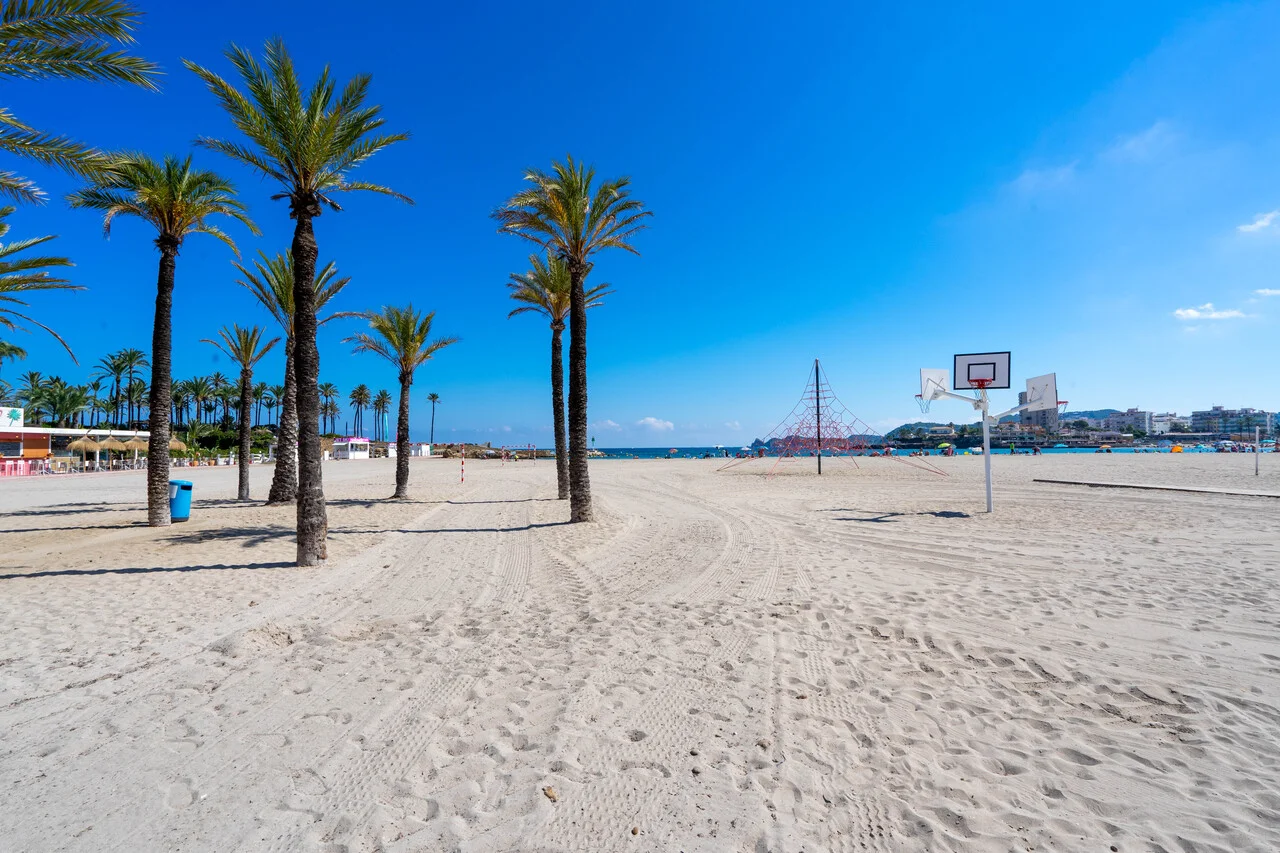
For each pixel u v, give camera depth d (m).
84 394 61.84
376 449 84.44
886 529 11.62
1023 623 5.47
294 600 6.85
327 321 17.70
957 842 2.51
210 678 4.46
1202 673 4.22
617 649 5.04
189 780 3.05
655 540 11.02
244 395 19.56
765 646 5.02
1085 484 19.97
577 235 13.79
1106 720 3.58
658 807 2.79
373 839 2.57
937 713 3.71
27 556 9.68
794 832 2.59
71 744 3.45
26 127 7.38
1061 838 2.52
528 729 3.59
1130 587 6.68
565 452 19.67
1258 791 2.82
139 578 8.03
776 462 50.06
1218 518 11.73
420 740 3.47
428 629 5.72
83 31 7.15
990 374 15.19
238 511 16.12
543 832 2.61
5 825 2.67
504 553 9.88
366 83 9.59
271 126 9.17
